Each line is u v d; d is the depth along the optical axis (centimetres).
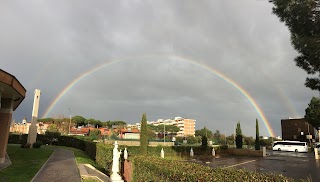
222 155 4016
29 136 2867
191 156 3588
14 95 1648
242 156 3878
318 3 877
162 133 9256
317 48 874
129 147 2944
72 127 8906
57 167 1477
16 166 1432
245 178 466
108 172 1503
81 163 1747
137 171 907
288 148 4912
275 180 439
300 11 895
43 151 2433
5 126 1628
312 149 4912
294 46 948
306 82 1018
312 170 2055
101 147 1873
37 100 2980
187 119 15638
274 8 996
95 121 11400
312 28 913
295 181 432
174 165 687
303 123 6819
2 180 1024
